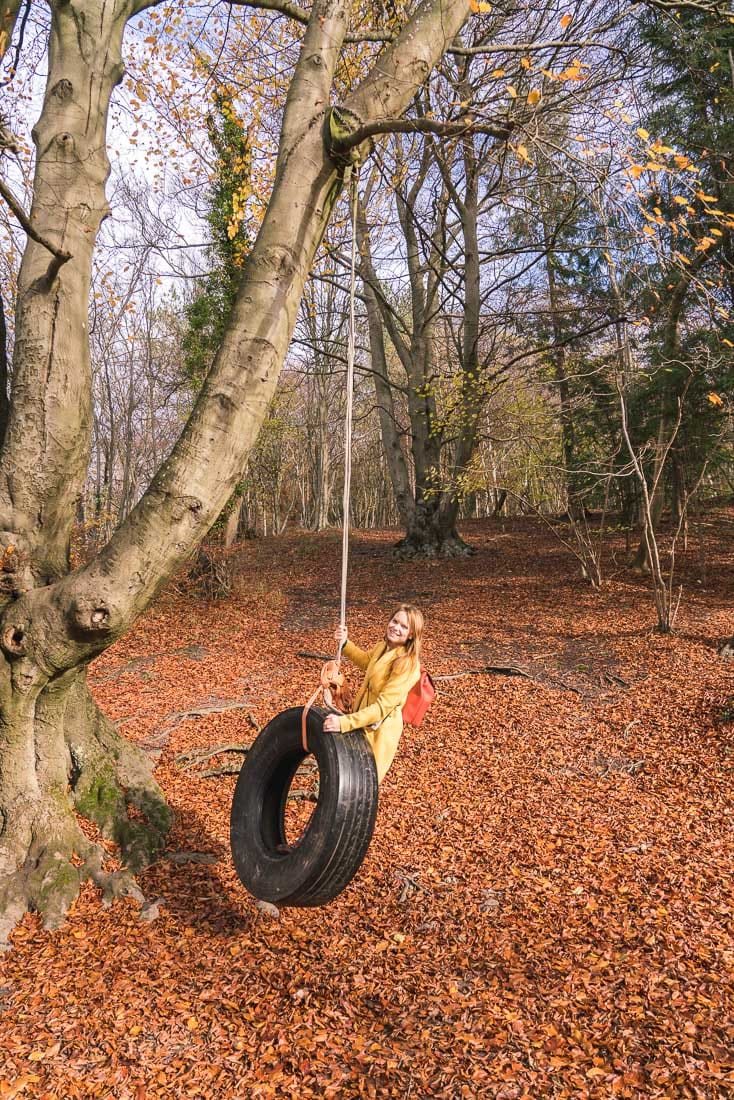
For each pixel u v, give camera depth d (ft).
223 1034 13.32
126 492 85.66
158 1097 11.87
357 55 39.34
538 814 22.34
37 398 17.07
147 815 20.68
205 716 33.35
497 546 82.74
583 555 63.41
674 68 45.06
